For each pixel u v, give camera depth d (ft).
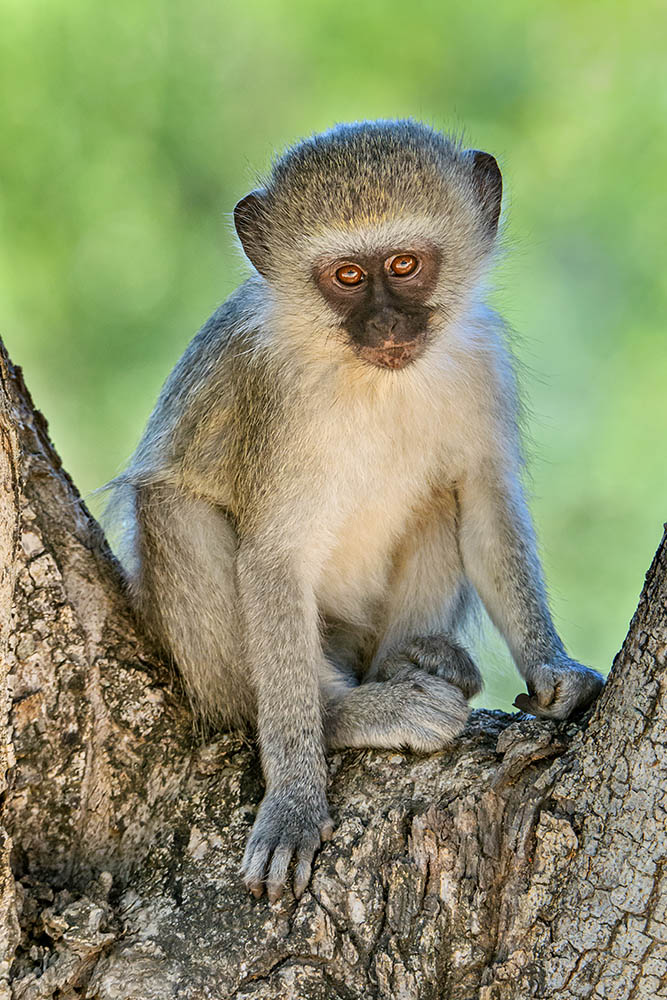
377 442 32.86
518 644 32.86
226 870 26.76
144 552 33.83
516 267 37.04
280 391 32.83
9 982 24.73
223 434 34.55
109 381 61.57
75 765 28.02
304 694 30.60
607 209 61.62
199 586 33.35
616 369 59.88
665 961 22.47
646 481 58.23
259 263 33.81
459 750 27.25
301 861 26.13
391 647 35.06
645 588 23.77
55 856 27.53
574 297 60.80
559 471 58.75
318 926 24.94
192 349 36.37
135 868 27.40
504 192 35.70
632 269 60.80
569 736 25.22
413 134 33.50
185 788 28.68
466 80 63.41
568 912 23.27
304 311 32.99
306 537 32.55
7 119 60.90
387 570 35.17
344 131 33.63
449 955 24.04
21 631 28.27
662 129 61.82
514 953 23.56
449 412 33.09
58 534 29.78
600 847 23.22
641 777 23.00
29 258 61.00
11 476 26.50
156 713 29.12
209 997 24.30
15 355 60.80
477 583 33.76
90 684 28.66
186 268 63.10
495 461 33.68
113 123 62.54
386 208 31.96
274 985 24.35
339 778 28.68
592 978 22.90
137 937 25.38
